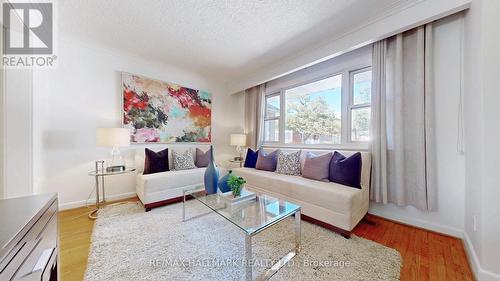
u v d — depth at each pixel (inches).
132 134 118.5
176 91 139.2
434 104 75.2
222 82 170.9
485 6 48.9
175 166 120.6
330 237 70.5
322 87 122.3
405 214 82.9
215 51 112.9
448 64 72.4
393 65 84.0
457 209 70.8
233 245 64.7
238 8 75.2
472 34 58.9
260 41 100.7
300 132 135.6
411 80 78.8
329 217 75.0
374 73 88.6
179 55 118.6
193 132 149.5
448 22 72.2
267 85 156.9
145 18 81.7
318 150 113.0
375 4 72.9
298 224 62.8
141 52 114.3
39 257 29.5
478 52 52.9
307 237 70.4
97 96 107.7
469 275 50.9
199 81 155.1
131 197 117.8
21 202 33.2
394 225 81.4
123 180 116.0
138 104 120.9
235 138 157.2
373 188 88.8
